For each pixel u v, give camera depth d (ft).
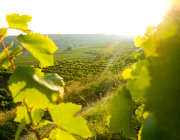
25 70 1.88
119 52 281.54
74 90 27.20
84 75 81.15
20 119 2.36
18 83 1.77
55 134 2.28
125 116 2.24
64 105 1.95
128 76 1.81
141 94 1.87
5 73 71.77
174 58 1.56
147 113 2.70
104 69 94.73
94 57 264.72
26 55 271.69
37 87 1.76
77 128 2.07
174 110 1.53
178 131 1.52
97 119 12.84
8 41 401.08
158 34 1.68
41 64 2.19
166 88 1.57
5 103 35.04
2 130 20.30
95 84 28.14
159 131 1.63
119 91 2.22
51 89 1.80
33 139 13.24
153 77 1.65
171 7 1.63
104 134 9.24
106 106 14.05
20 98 1.76
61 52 346.33
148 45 1.72
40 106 1.78
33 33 2.01
